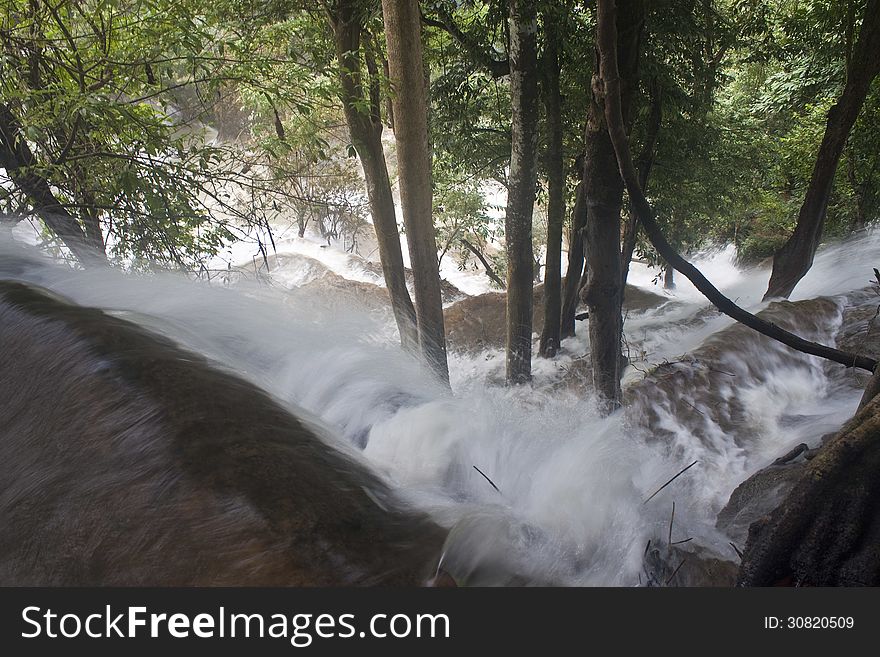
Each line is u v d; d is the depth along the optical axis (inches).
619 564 126.3
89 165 319.9
